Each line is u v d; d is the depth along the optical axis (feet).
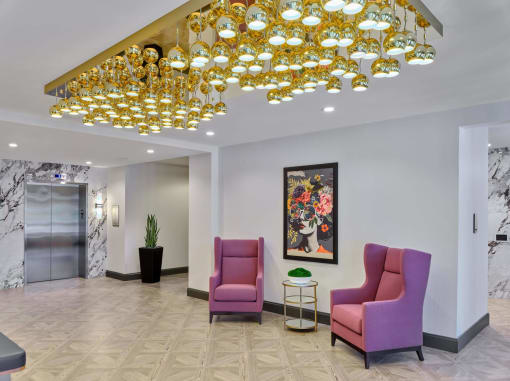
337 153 18.01
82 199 30.25
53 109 10.57
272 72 8.44
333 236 17.84
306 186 18.95
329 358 13.92
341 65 7.63
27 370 12.84
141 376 12.38
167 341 15.72
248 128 17.92
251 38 6.66
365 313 13.00
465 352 14.48
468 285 15.70
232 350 14.71
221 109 10.66
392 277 14.70
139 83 9.23
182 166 32.83
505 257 23.18
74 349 14.80
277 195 20.27
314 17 5.54
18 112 14.64
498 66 10.24
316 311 17.06
